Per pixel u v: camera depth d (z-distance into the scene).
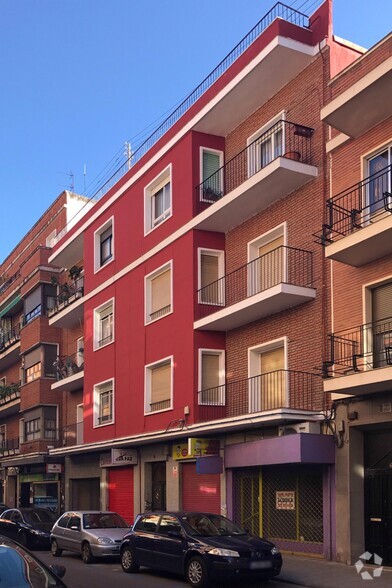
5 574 5.87
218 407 18.48
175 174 20.58
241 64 17.78
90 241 26.58
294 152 16.48
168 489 19.98
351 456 13.94
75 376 27.06
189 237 19.41
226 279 19.19
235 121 19.59
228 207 17.92
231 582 12.22
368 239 12.92
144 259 21.98
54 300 32.06
